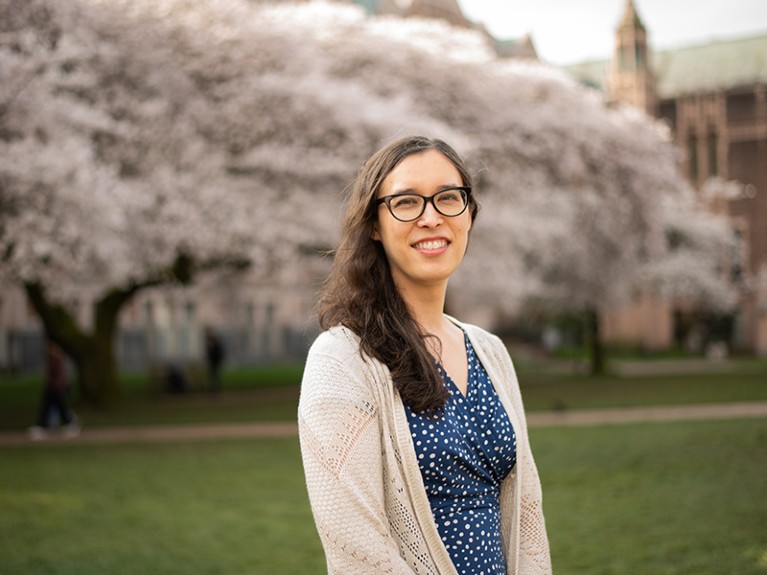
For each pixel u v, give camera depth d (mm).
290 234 18297
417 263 2193
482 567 2035
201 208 17781
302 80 18453
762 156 58906
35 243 14266
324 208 18328
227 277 27234
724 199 59188
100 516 7938
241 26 19141
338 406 1999
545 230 24406
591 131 26078
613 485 8914
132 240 17359
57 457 12133
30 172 13828
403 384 2045
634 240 29562
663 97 62656
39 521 7730
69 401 21484
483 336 2420
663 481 9070
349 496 1938
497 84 24688
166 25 18344
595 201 26594
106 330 20641
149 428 15891
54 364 15211
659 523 7141
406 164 2209
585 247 29172
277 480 9922
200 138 18391
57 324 20125
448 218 2203
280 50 19531
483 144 22875
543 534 2271
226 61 18828
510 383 2377
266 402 22000
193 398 23719
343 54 22562
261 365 43375
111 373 20625
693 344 55625
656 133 29922
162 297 40750
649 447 11656
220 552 6531
